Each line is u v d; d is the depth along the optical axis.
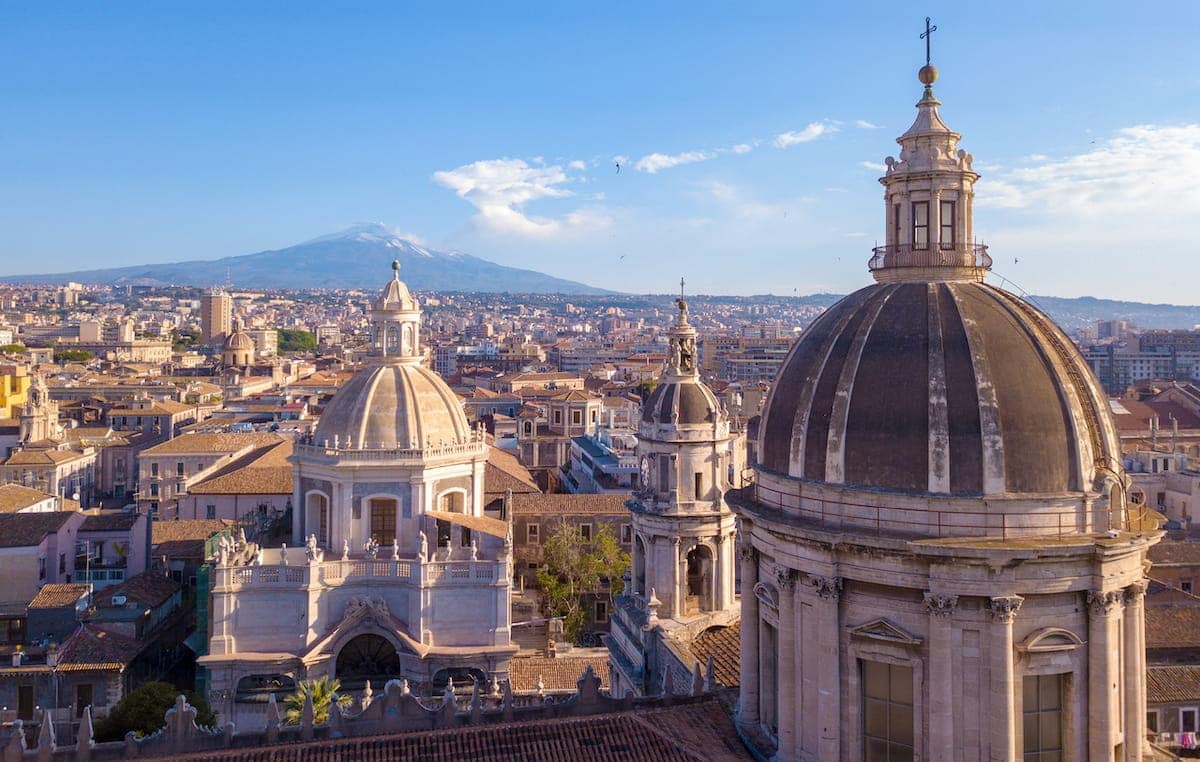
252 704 80.94
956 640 36.25
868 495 37.59
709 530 68.56
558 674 80.38
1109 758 36.47
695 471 68.94
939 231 42.16
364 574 85.62
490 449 153.25
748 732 43.44
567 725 43.62
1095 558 36.03
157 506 154.00
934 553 35.50
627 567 108.06
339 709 45.09
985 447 36.28
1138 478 144.88
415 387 94.88
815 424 39.88
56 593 88.25
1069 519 36.53
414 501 91.06
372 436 90.94
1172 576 102.38
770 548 41.47
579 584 106.50
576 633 102.25
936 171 41.91
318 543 93.31
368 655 85.69
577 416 194.88
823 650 38.69
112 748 42.94
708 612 68.81
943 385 37.28
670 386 70.75
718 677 53.81
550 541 108.50
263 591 83.31
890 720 38.03
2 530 96.81
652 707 47.22
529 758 41.03
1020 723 36.53
